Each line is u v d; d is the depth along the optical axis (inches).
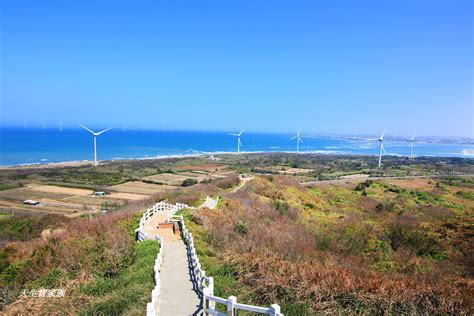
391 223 1344.7
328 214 1780.3
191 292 560.7
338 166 6082.7
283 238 977.5
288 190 2233.0
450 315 487.2
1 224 1737.2
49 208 2416.3
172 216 1223.5
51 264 816.9
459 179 3976.4
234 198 1740.9
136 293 567.5
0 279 772.0
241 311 465.1
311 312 481.4
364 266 826.8
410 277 705.0
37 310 581.0
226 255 738.2
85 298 600.7
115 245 865.5
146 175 4207.7
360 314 483.5
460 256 972.6
